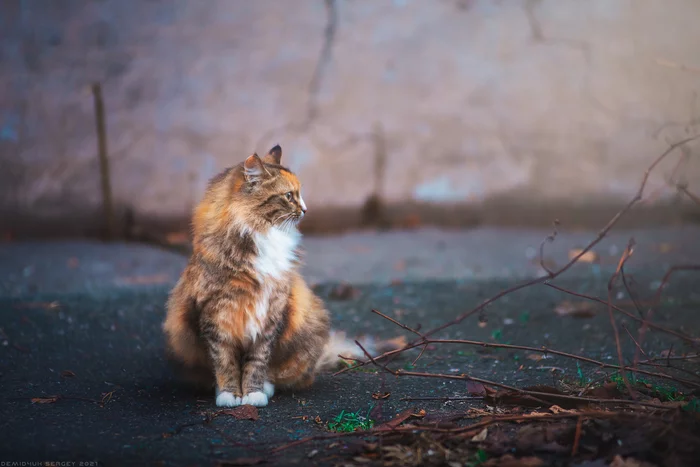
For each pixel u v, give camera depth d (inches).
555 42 492.4
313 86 480.7
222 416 183.2
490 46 490.9
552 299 299.0
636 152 486.9
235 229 192.1
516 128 490.6
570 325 266.2
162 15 471.2
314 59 481.1
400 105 485.7
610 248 398.9
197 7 472.7
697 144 473.1
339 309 296.5
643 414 162.9
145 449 161.0
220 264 190.7
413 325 273.0
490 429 163.9
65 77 463.5
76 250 417.1
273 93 478.0
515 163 488.7
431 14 487.5
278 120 477.4
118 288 329.4
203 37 473.4
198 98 472.4
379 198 477.4
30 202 455.2
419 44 487.2
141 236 441.7
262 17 477.1
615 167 488.1
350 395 199.3
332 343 227.3
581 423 159.3
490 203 482.9
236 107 474.9
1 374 219.5
